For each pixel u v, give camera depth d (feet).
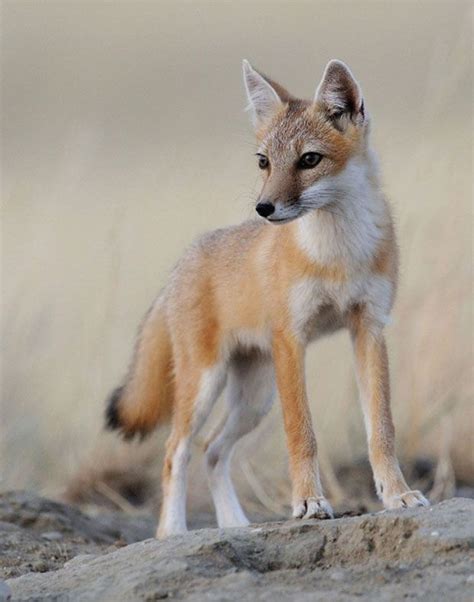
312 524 22.74
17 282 45.27
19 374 43.01
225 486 33.71
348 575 20.61
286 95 31.01
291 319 29.19
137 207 48.73
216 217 46.52
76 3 110.83
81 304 44.14
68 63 96.89
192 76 90.68
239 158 51.60
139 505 40.91
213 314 32.17
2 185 57.77
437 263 40.96
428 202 41.98
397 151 46.85
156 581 20.61
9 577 26.76
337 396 40.47
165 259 46.01
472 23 43.55
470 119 45.91
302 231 28.78
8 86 92.27
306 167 28.45
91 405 42.06
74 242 47.85
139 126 78.74
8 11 109.50
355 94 28.89
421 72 77.77
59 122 83.35
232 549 22.09
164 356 34.04
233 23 102.12
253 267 30.50
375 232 28.73
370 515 22.66
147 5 109.70
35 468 41.45
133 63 95.30
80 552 29.94
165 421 34.53
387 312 29.14
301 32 94.63
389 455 27.12
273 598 19.34
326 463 38.58
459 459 40.16
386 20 93.30
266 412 33.73
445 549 20.86
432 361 39.91
